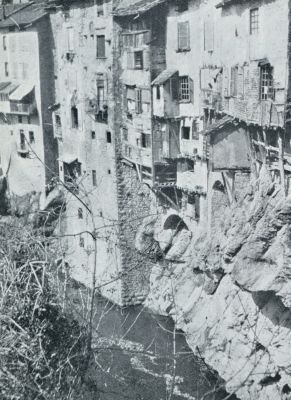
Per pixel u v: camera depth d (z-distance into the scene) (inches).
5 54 2974.9
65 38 2583.7
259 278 1633.9
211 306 1870.1
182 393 1342.3
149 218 2363.4
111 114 2357.3
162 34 2166.6
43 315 654.5
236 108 1807.3
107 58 2332.7
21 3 3034.0
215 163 1834.4
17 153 2992.1
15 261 659.4
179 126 2160.4
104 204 2454.5
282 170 1643.7
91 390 705.6
